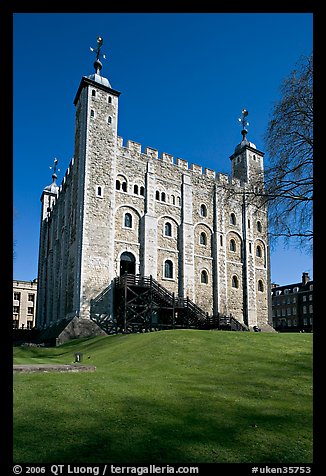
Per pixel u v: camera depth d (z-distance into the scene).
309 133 16.08
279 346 15.66
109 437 5.64
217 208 38.94
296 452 5.28
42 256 49.94
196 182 38.09
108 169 31.61
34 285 69.75
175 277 34.03
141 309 29.44
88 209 29.84
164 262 33.59
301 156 16.23
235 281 39.44
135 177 33.47
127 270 31.42
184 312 31.39
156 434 5.81
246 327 35.44
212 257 37.72
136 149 34.16
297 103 16.08
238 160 45.16
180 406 7.40
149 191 33.75
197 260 36.28
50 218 46.91
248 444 5.53
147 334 19.84
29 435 5.64
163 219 34.50
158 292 30.02
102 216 30.38
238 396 8.35
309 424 6.46
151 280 29.88
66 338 26.08
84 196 29.91
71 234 31.92
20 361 15.26
